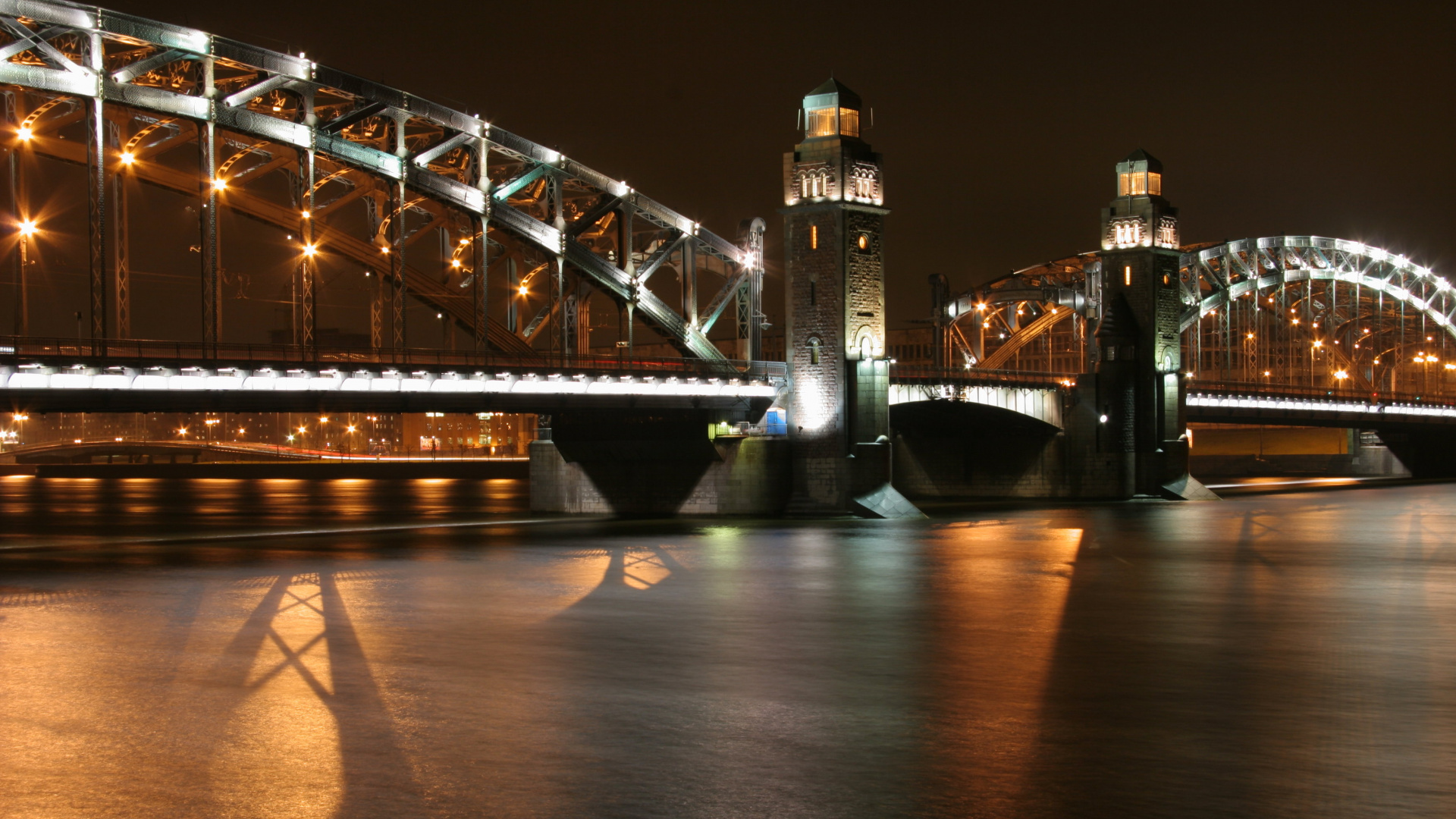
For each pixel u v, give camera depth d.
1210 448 169.25
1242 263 119.31
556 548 54.06
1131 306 97.00
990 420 94.00
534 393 63.03
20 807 16.73
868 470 74.06
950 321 108.56
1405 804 16.66
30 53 55.88
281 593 37.88
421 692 23.44
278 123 59.06
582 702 22.61
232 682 24.30
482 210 67.56
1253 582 41.31
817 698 22.94
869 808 16.59
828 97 75.50
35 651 27.67
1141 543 56.50
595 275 73.56
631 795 17.11
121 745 19.62
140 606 34.91
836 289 74.00
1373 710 22.02
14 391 47.62
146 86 54.66
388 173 63.16
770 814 16.33
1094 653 27.69
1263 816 16.22
